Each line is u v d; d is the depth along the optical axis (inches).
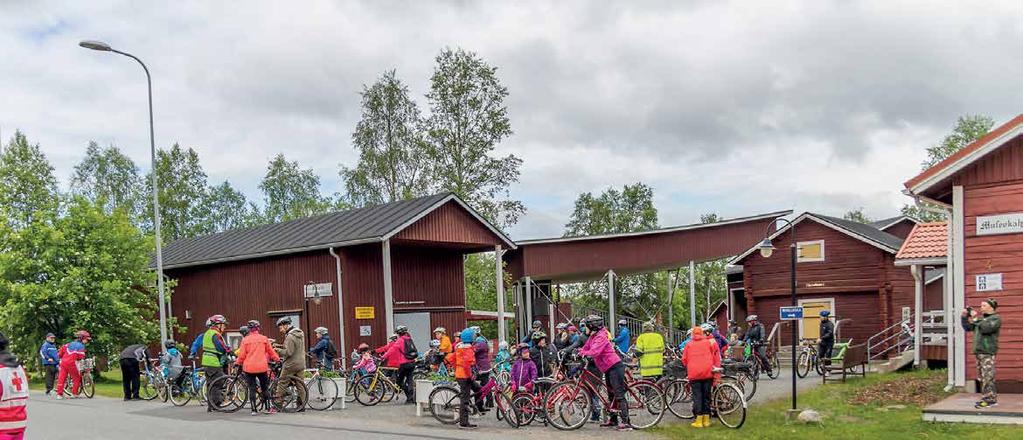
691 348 526.6
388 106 1633.9
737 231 1440.7
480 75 1643.7
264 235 1134.4
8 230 1028.5
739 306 1444.4
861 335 1118.4
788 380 809.5
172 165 2231.8
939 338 807.1
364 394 688.4
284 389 639.1
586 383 538.0
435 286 1038.4
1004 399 538.6
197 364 1115.3
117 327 1038.4
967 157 592.7
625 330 713.0
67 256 1024.9
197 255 1154.7
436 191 1624.0
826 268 1150.3
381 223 932.0
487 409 591.8
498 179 1626.5
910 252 822.5
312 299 960.3
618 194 2554.1
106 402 746.2
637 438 494.3
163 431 535.8
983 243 595.2
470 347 548.1
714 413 537.3
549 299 1277.1
